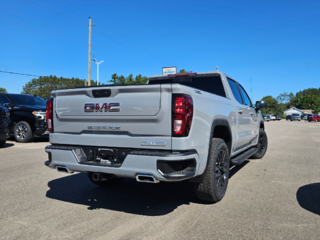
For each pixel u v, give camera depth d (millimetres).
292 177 5070
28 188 4352
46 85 106875
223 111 3861
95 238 2668
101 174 3178
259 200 3768
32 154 7305
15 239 2666
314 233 2744
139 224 2988
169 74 5152
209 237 2668
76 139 3410
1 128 7992
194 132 2957
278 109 129500
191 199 3840
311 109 154500
